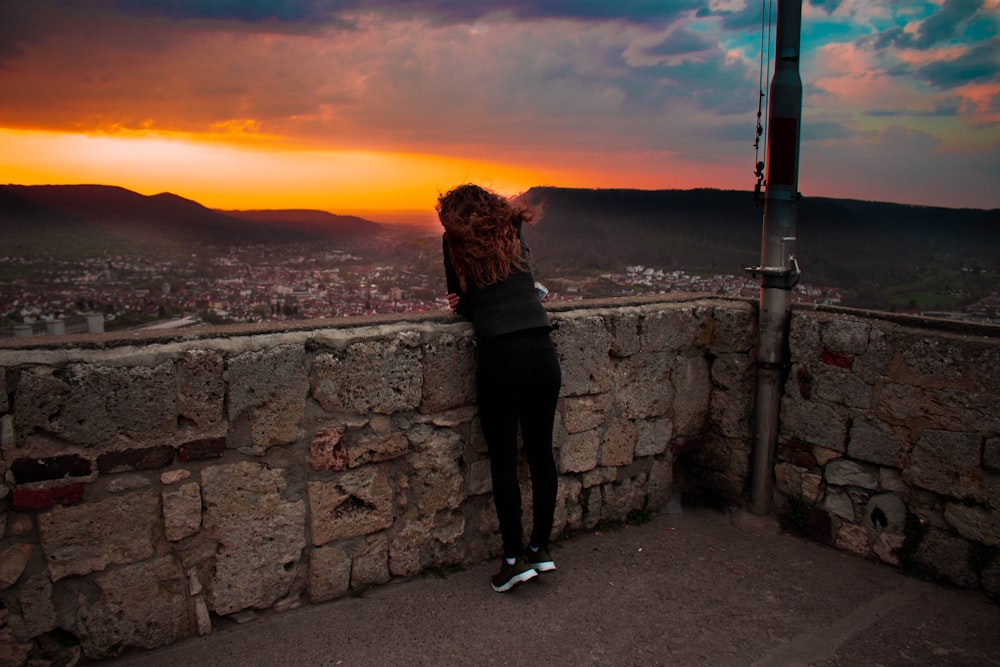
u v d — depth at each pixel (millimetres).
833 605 2529
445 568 2654
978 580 2586
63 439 1867
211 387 2064
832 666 2158
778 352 3084
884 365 2771
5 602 1857
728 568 2797
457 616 2371
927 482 2680
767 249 3055
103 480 1944
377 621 2320
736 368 3250
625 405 3102
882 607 2518
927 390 2656
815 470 3031
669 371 3227
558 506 2969
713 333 3316
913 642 2303
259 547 2236
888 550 2814
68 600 1945
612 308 3082
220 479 2129
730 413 3303
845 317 2961
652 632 2316
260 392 2150
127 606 2031
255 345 2141
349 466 2361
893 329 2750
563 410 2893
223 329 2205
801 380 3043
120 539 1992
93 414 1894
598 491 3096
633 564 2811
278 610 2318
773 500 3207
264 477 2207
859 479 2889
